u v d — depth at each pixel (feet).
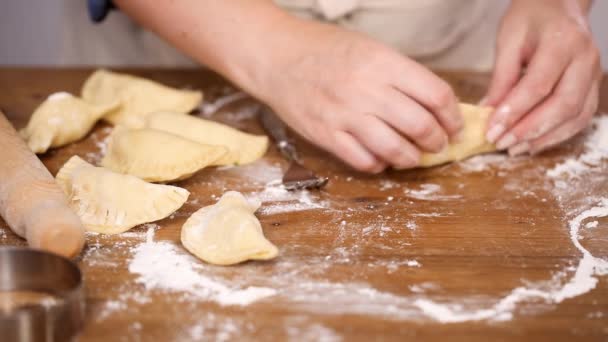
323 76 2.83
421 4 3.58
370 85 2.76
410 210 2.76
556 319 2.36
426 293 2.43
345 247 2.59
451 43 3.75
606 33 5.46
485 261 2.55
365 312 2.37
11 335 2.20
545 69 2.95
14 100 3.33
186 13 3.09
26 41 5.95
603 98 3.43
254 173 2.93
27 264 2.36
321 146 2.90
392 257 2.55
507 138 2.99
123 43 3.87
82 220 2.63
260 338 2.29
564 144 3.14
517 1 3.17
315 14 3.55
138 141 2.88
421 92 2.73
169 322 2.33
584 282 2.48
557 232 2.67
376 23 3.60
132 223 2.63
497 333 2.32
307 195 2.82
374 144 2.76
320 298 2.41
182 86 3.50
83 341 2.27
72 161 2.83
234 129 3.06
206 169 2.95
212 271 2.49
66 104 3.09
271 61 2.96
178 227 2.66
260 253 2.50
